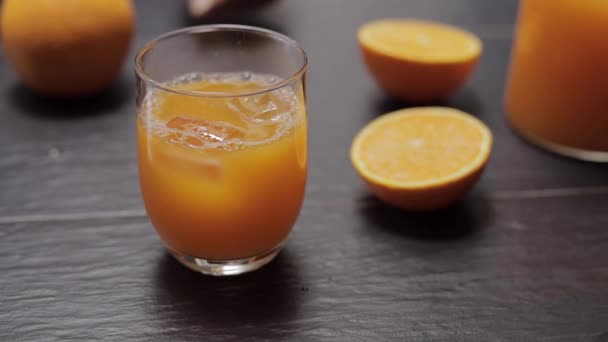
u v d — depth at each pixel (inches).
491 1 35.1
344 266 23.5
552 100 26.7
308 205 25.2
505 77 30.7
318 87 29.9
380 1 35.0
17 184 25.6
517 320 22.3
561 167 26.8
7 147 27.0
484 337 21.9
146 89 21.8
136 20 32.8
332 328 22.0
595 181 26.3
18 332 21.7
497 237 24.4
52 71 27.9
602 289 23.0
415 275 23.3
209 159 21.4
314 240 24.2
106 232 24.2
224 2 32.1
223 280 23.0
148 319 22.1
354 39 32.5
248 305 22.4
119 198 25.3
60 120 28.2
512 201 25.6
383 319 22.2
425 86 28.4
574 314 22.4
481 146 25.0
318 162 26.7
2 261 23.4
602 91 26.0
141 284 22.9
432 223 24.8
